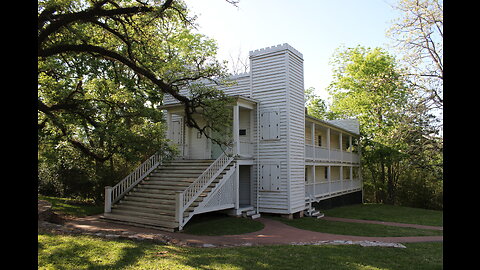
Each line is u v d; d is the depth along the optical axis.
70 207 16.80
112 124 14.18
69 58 16.38
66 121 13.51
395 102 28.27
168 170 16.39
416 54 19.67
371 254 8.86
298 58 18.25
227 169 15.36
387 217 19.97
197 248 9.05
